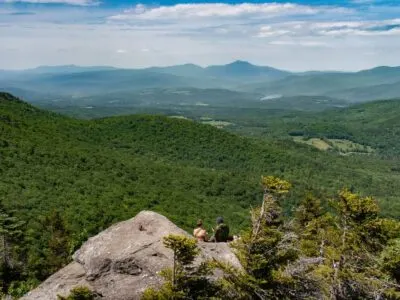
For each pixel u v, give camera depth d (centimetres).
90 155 11481
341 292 1358
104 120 18075
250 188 12225
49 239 5069
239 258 1174
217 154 17862
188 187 11575
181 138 18238
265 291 1123
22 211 6191
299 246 1445
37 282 4412
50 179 8319
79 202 7338
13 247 4684
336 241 1402
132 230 1540
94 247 1469
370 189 16825
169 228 1555
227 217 8888
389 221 1578
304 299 1206
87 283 1352
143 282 1318
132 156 14312
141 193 9169
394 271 1441
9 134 10512
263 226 1166
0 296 3138
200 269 1130
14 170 8231
